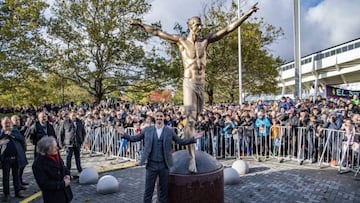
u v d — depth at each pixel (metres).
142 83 26.73
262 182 8.67
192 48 6.07
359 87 39.53
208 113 13.32
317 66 39.44
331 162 10.37
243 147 12.26
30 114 16.19
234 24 6.16
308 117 11.52
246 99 37.22
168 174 5.95
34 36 21.50
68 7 23.94
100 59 25.20
